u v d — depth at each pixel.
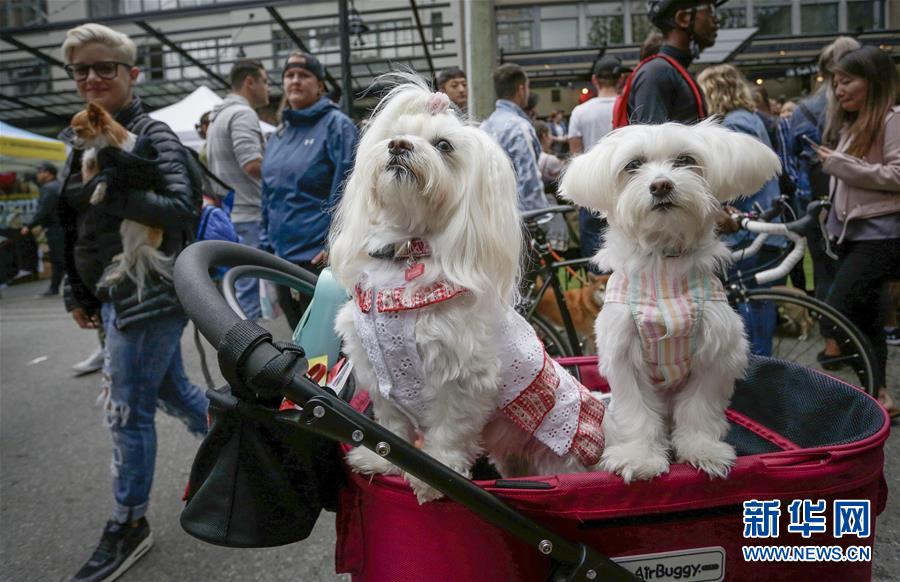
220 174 4.40
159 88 11.69
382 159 1.31
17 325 6.65
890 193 2.72
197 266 1.22
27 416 3.81
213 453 1.15
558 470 1.46
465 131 1.35
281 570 2.19
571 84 11.81
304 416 1.02
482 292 1.28
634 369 1.44
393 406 1.36
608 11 12.10
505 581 1.12
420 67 9.29
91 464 3.10
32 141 7.31
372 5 10.03
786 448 1.62
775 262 2.84
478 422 1.32
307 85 3.01
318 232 2.96
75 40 2.05
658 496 1.09
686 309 1.35
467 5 5.07
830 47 3.62
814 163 3.66
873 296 2.85
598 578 1.08
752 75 11.28
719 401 1.40
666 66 2.47
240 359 1.00
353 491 1.21
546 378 1.39
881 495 1.24
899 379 3.41
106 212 1.99
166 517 2.53
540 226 3.24
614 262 1.50
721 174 1.42
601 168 1.49
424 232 1.36
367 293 1.34
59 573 2.22
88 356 5.19
